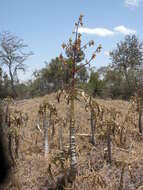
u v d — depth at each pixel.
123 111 10.77
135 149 6.27
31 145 6.93
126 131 6.42
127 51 27.08
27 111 11.60
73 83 4.38
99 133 6.14
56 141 7.22
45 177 5.11
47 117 7.45
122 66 27.06
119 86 23.08
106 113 6.26
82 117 10.12
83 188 4.49
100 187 4.54
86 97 4.40
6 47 27.92
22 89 28.27
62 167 4.59
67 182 4.53
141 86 8.81
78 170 5.04
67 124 8.55
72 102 4.44
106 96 20.08
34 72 26.80
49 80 25.91
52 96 14.26
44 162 5.62
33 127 8.64
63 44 4.28
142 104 8.09
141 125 8.13
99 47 4.20
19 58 28.67
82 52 4.29
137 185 4.74
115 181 4.82
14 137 5.70
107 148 5.87
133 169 5.20
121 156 5.73
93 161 5.55
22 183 5.06
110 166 5.34
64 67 4.39
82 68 4.31
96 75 18.27
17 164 5.61
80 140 7.00
